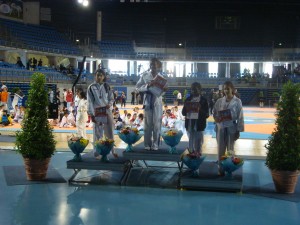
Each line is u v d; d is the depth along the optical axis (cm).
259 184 749
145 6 4766
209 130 1686
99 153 748
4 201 618
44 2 4328
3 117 1747
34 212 566
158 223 525
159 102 776
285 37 4725
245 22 4800
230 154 712
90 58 4397
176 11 4812
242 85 4244
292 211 584
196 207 599
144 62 4738
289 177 674
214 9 4775
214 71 4828
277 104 696
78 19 4609
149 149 780
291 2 4578
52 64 4066
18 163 919
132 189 703
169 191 692
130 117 1756
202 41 4897
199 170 764
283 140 673
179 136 742
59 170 848
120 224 519
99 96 775
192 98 782
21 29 3762
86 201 624
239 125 732
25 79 2967
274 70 4625
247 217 555
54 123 1759
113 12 4803
